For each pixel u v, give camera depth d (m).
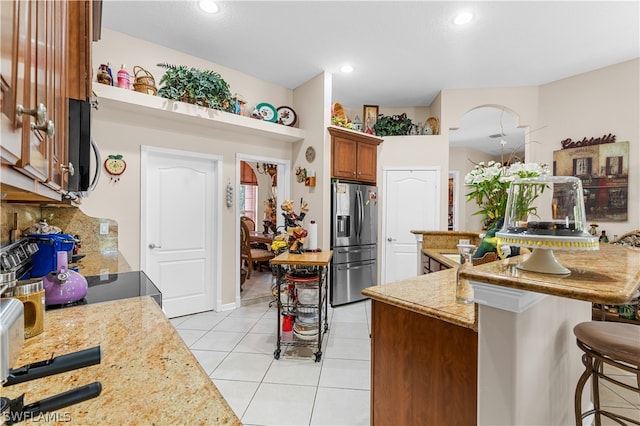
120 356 0.88
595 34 3.08
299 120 4.44
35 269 1.65
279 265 2.66
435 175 4.57
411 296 1.48
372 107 4.89
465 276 1.10
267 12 2.79
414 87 4.45
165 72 3.37
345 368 2.48
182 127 3.53
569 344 1.62
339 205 4.13
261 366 2.50
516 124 4.42
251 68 3.90
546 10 2.72
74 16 1.20
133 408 0.64
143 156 3.27
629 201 3.51
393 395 1.50
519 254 1.76
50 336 1.02
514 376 1.04
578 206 1.12
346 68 3.88
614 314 3.13
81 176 1.23
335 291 4.10
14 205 1.74
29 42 0.57
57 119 0.87
